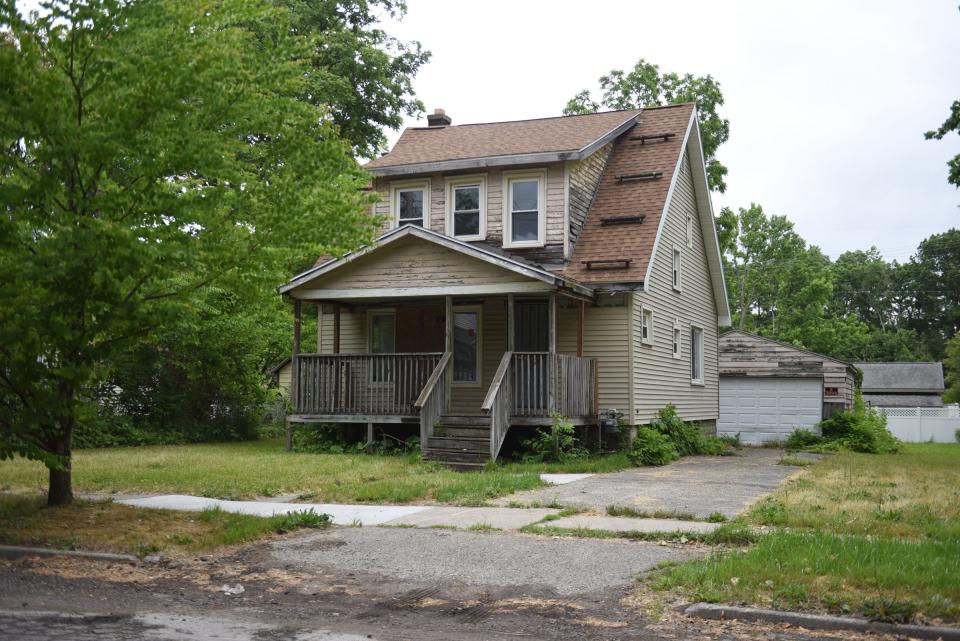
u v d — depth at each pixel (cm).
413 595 727
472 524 1004
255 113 983
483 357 2122
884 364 6412
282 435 3003
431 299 2084
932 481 1510
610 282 1961
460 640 609
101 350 1007
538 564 809
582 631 626
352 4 3347
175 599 726
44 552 864
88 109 958
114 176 1039
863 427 2748
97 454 1978
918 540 880
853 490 1337
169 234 963
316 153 1024
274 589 755
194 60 936
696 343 2728
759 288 6175
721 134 3741
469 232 2166
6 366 952
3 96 870
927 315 8744
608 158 2366
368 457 1827
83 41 904
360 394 2050
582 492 1299
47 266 880
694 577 718
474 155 2119
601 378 2020
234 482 1386
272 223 1023
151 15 921
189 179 1045
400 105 3397
